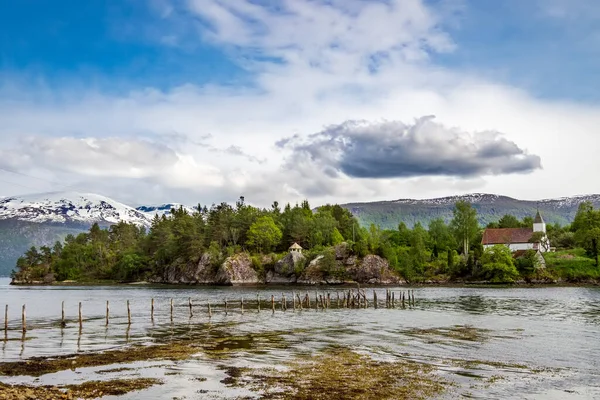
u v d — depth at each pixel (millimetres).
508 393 27328
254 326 59875
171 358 38781
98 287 199625
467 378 30781
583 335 48875
